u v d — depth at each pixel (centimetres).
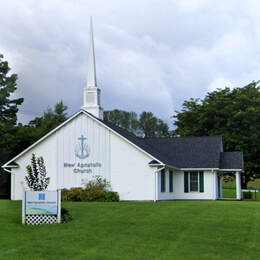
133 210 2228
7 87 4641
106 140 3278
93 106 3475
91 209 2244
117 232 1595
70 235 1529
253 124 4859
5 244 1370
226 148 4912
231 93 5122
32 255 1236
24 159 3406
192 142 4059
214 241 1465
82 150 3309
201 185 3700
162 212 2155
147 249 1330
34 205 1798
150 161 3186
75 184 3300
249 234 1603
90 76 3503
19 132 4581
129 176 3212
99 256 1235
